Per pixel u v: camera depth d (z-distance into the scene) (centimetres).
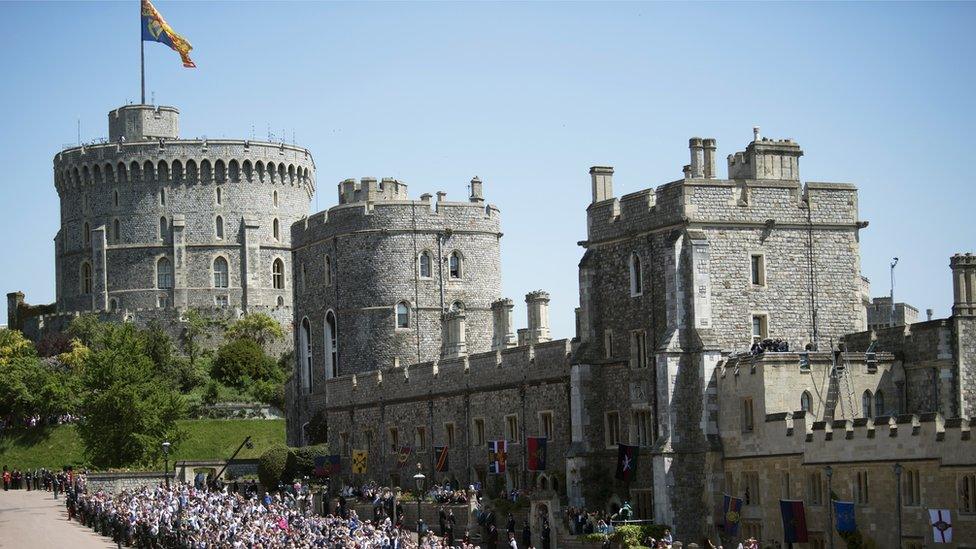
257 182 19888
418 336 11850
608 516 8206
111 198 19775
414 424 10456
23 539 8894
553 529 8012
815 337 8031
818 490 6925
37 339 19750
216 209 19712
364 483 11012
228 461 11681
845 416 7406
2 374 15238
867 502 6656
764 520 7288
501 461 9162
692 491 7750
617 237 8350
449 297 11988
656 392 7925
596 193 8600
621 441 8338
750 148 8269
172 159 19625
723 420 7675
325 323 12212
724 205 7931
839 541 6762
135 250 19612
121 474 12031
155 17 18925
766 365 7306
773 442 7244
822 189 8131
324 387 12219
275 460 11506
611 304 8431
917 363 7500
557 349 8869
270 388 17000
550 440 8944
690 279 7831
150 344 17512
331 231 12106
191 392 17175
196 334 18750
